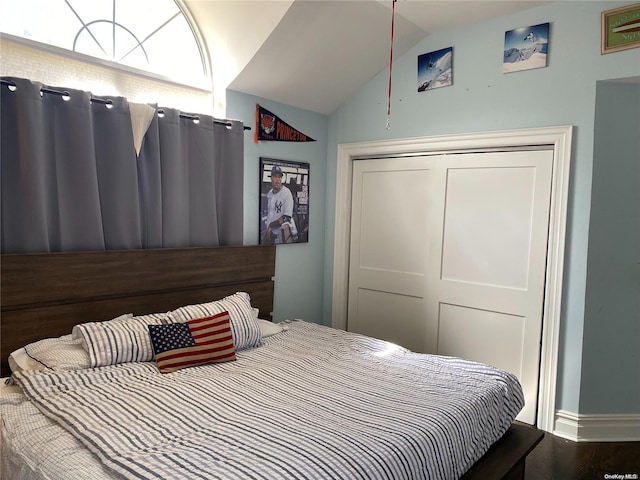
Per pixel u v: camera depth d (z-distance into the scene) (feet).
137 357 6.91
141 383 6.17
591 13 8.38
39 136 6.90
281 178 11.10
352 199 12.18
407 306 11.27
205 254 9.04
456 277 10.41
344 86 11.34
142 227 8.42
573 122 8.66
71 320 7.23
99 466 4.30
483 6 9.03
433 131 10.47
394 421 5.31
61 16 7.70
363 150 11.66
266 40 8.93
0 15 7.02
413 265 11.12
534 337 9.34
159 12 9.09
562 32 8.70
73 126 7.30
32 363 6.36
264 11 8.71
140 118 8.04
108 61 8.25
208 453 4.39
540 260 9.23
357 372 7.11
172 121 8.54
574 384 8.84
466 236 10.23
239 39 9.28
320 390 6.30
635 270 8.80
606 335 8.79
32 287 6.80
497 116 9.55
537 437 6.82
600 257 8.66
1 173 6.75
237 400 5.83
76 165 7.37
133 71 8.61
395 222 11.39
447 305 10.58
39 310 6.89
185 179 8.92
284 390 6.26
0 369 6.56
